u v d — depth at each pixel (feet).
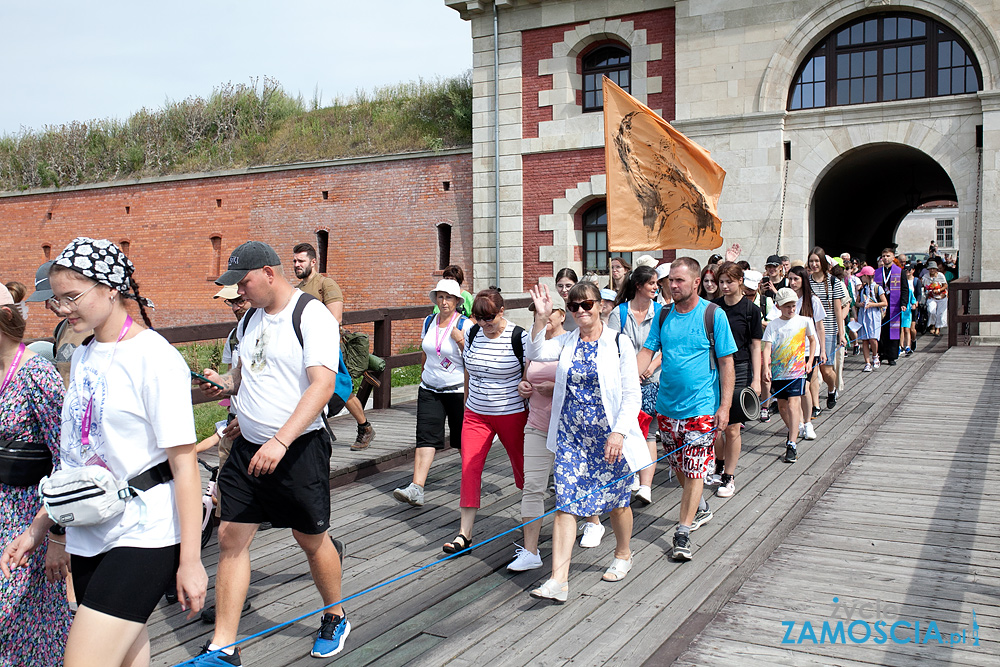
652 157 29.71
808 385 28.43
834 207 66.69
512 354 18.15
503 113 59.52
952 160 47.34
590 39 56.70
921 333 59.11
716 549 18.44
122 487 9.66
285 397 12.58
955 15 46.60
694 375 17.97
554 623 14.74
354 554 18.51
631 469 15.74
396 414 33.53
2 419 11.03
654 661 13.19
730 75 51.65
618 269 29.53
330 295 24.66
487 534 19.84
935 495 21.50
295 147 76.23
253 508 12.69
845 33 50.06
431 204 65.87
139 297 10.42
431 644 13.97
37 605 11.14
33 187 91.66
